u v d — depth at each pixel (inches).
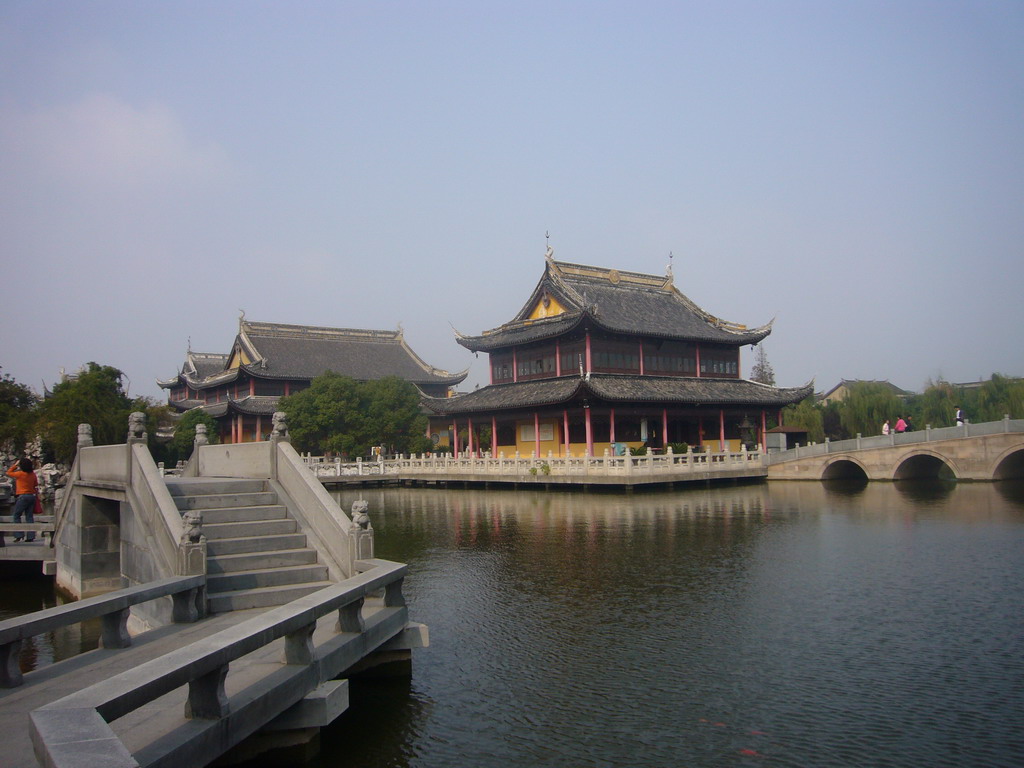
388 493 2388.0
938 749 474.9
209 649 360.2
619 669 617.0
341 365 4202.8
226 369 4333.2
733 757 468.4
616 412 2470.5
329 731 503.2
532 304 2893.7
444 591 895.7
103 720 275.7
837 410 3553.2
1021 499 1676.9
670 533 1301.7
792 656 642.2
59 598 931.3
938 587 861.8
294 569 650.2
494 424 2753.4
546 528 1409.9
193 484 780.6
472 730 505.7
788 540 1200.8
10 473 1099.9
